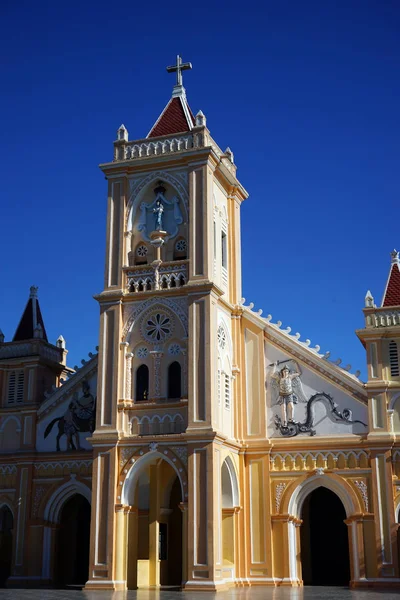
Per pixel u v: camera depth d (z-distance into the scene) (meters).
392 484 39.06
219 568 36.91
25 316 50.53
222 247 44.97
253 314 43.94
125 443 39.56
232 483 40.84
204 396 38.44
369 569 38.59
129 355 41.03
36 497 44.28
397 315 40.94
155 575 41.50
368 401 40.44
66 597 33.06
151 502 42.41
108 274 42.41
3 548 48.56
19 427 46.28
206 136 43.00
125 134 44.50
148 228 43.19
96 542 38.62
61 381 49.62
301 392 42.25
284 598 31.97
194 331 39.53
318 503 50.31
